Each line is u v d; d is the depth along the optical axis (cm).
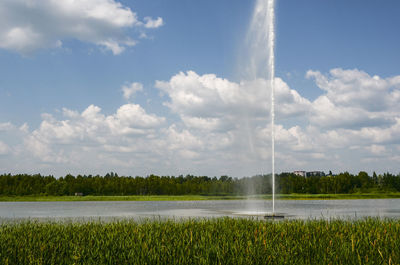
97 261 1193
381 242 1410
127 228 1927
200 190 19875
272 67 3853
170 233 1727
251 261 1155
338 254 1235
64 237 1664
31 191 18475
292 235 1627
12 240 1551
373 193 19000
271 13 3769
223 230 1839
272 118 3784
